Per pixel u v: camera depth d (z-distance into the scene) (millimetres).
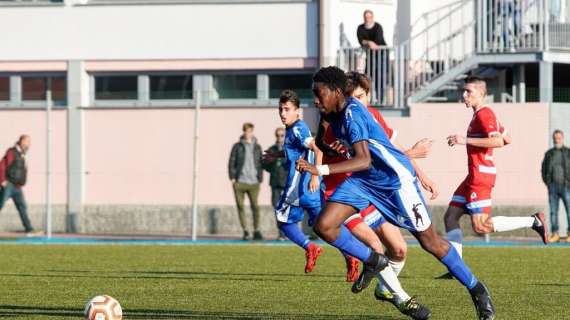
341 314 23516
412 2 60750
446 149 55000
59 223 59344
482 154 30328
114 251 44250
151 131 59219
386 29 60469
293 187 30141
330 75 21031
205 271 34688
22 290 28797
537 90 57250
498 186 53969
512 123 54250
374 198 21016
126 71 60844
